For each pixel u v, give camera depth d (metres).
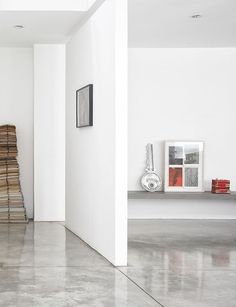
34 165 8.16
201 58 8.51
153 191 8.25
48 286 4.31
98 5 5.70
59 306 3.76
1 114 8.46
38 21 6.59
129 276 4.66
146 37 7.66
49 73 8.15
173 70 8.50
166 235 6.91
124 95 5.02
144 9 6.09
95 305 3.79
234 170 8.55
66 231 7.18
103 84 5.48
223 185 8.15
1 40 7.85
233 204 8.54
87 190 6.23
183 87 8.52
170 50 8.50
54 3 6.03
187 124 8.52
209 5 5.93
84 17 6.32
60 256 5.51
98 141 5.70
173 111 8.51
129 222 8.09
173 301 3.90
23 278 4.57
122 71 5.01
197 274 4.77
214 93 8.53
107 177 5.33
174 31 7.28
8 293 4.09
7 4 6.04
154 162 8.48
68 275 4.68
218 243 6.38
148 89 8.49
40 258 5.40
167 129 8.51
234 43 8.17
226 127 8.53
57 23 6.66
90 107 5.99
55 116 8.18
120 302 3.87
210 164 8.52
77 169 6.80
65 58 7.98
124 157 5.05
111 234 5.19
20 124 8.49
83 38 6.48
